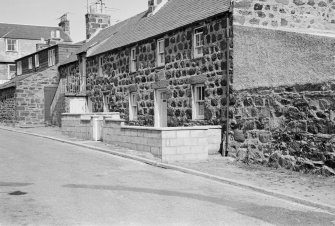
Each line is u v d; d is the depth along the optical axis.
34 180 11.41
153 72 22.27
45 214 8.06
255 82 15.45
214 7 18.28
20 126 36.41
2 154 16.69
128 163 14.71
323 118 12.26
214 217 8.12
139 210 8.48
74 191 10.09
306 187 10.82
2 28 57.50
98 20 37.72
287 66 14.23
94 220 7.71
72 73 34.88
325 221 8.10
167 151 15.11
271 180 11.70
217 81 17.33
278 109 13.88
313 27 18.31
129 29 28.20
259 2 17.06
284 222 7.96
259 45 15.37
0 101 42.47
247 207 8.98
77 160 15.23
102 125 21.45
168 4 26.38
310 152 12.67
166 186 10.95
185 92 19.52
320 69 13.05
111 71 27.11
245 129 15.39
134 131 17.45
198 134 15.53
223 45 17.02
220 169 13.48
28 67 47.84
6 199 9.22
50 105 38.47
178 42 20.08
